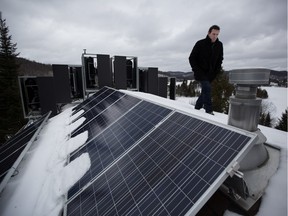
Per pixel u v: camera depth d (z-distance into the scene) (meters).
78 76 11.10
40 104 9.59
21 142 5.09
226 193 2.04
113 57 10.57
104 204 2.22
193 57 4.95
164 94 12.97
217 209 1.94
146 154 2.62
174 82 14.16
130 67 11.58
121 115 4.62
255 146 2.36
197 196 1.60
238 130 1.93
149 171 2.28
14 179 3.83
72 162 3.64
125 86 10.75
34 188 3.44
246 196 1.93
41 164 4.25
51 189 3.19
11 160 3.91
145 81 12.48
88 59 10.27
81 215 2.28
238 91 2.55
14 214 2.88
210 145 2.03
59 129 6.46
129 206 1.98
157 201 1.83
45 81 9.48
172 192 1.82
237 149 1.74
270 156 2.59
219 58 5.00
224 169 1.65
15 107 21.89
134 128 3.60
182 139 2.43
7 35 25.56
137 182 2.23
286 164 2.37
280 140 3.02
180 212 1.57
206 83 4.95
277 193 1.99
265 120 35.25
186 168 1.98
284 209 1.83
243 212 1.87
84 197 2.56
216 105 23.75
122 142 3.37
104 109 5.89
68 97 9.89
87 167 3.25
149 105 4.14
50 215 2.64
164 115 3.33
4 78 23.58
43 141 5.71
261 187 2.08
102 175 2.77
